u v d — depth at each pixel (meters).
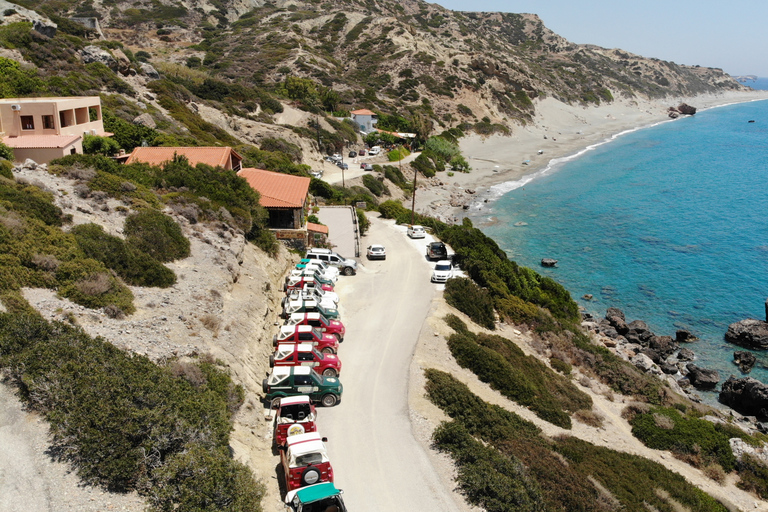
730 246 70.69
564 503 19.67
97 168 36.62
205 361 20.48
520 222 81.19
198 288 26.98
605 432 29.98
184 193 38.31
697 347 46.91
